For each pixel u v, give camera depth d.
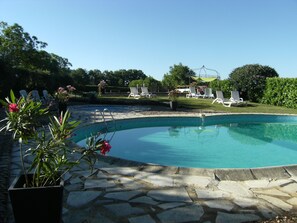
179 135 10.53
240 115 13.59
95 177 4.59
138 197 3.86
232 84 23.91
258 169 4.91
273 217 3.38
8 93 16.97
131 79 57.56
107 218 3.27
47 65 33.56
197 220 3.27
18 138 2.90
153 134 10.66
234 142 9.52
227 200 3.83
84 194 3.92
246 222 3.25
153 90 36.16
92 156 3.20
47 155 2.87
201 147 8.84
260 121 13.71
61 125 2.97
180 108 16.98
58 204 2.79
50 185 2.92
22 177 3.06
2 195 3.80
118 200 3.75
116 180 4.48
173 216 3.35
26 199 2.71
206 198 3.88
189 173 4.83
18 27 28.64
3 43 27.64
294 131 11.46
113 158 5.47
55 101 13.64
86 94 25.91
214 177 4.67
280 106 19.31
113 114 13.50
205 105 18.78
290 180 4.63
